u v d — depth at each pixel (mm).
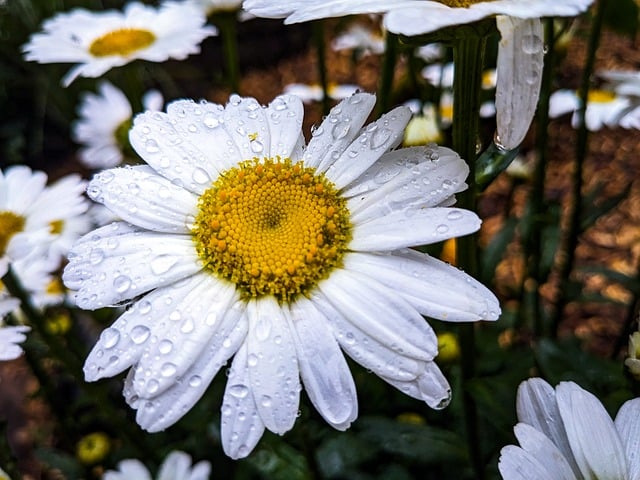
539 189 172
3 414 242
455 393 161
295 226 104
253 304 100
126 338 95
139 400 93
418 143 166
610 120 194
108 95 237
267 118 115
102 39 180
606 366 154
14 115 390
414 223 97
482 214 286
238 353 96
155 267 101
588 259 267
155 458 177
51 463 182
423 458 145
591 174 301
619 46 353
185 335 96
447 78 198
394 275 96
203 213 107
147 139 111
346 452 158
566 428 93
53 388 194
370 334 94
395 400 177
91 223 184
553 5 77
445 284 94
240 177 109
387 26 73
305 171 108
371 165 105
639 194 290
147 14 189
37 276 167
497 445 148
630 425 96
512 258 264
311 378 94
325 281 100
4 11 346
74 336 201
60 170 365
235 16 186
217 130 114
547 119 161
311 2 85
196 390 94
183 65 419
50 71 359
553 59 152
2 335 131
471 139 101
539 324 198
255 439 90
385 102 151
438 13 76
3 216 146
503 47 85
